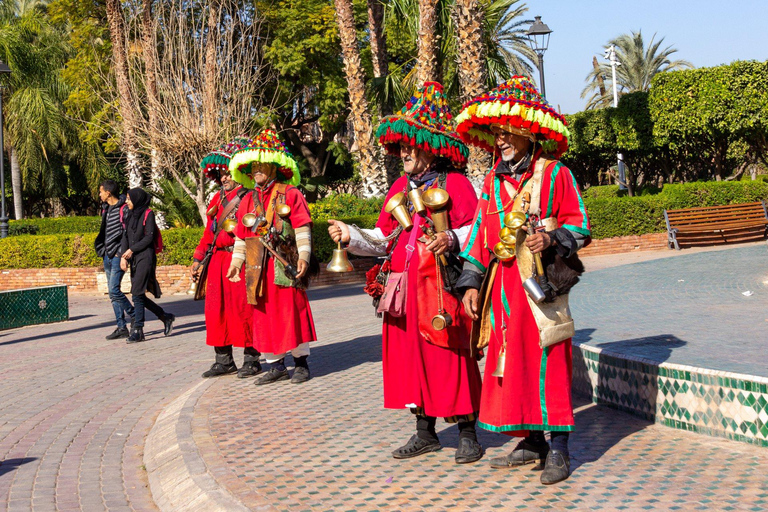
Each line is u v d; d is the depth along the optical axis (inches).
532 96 143.7
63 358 347.9
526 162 146.9
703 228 701.3
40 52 1296.8
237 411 216.2
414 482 149.1
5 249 738.2
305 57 1194.0
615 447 161.5
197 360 324.5
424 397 159.5
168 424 211.3
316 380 254.7
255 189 256.7
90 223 1208.2
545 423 142.0
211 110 750.5
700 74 797.9
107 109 954.7
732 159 950.4
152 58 784.3
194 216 770.2
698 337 216.4
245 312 268.4
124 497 173.8
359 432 188.5
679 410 172.2
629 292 337.7
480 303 146.9
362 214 739.4
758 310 267.4
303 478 155.2
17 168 1508.4
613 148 992.9
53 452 209.8
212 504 146.0
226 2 862.5
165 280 650.2
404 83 854.5
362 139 783.7
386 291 165.2
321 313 435.5
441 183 163.8
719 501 127.7
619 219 719.1
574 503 131.7
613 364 192.4
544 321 140.6
